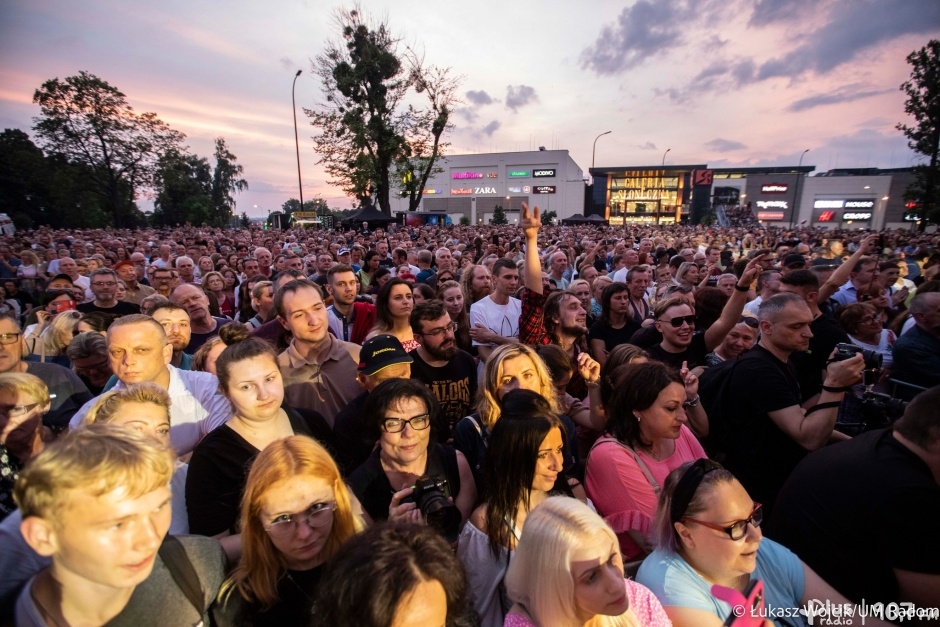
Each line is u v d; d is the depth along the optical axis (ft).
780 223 270.05
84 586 3.65
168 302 11.67
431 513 5.49
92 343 10.47
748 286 11.69
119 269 21.18
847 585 5.58
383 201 113.39
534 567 4.60
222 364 6.72
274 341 12.61
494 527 6.02
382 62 99.76
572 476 7.73
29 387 6.93
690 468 5.58
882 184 243.19
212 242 56.29
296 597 4.99
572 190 269.44
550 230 111.75
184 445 8.37
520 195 273.13
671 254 37.50
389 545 3.93
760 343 9.04
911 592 5.18
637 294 18.07
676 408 7.07
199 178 249.75
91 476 3.33
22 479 3.39
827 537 5.65
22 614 3.69
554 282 24.95
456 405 10.62
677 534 5.59
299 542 4.82
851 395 10.12
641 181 278.87
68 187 139.85
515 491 5.98
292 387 9.89
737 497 5.22
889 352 13.82
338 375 10.32
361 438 8.13
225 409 8.67
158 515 3.72
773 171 270.46
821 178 259.39
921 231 122.83
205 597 4.56
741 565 5.18
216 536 6.31
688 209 277.03
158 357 8.20
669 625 5.04
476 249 43.91
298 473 4.89
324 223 125.08
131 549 3.52
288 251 29.35
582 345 13.55
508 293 15.31
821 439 7.36
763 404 8.14
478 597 5.90
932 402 5.15
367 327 15.19
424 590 3.71
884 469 5.29
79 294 19.04
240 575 4.85
